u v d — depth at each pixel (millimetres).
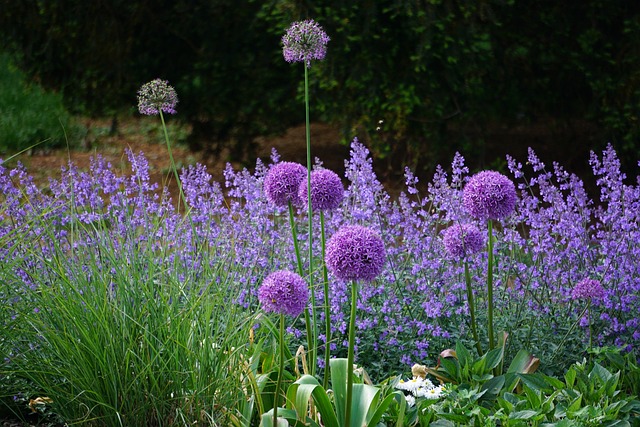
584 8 8133
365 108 8266
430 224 4965
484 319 4633
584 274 4660
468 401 3664
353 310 3199
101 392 3506
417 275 4723
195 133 9406
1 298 3836
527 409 3564
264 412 3770
